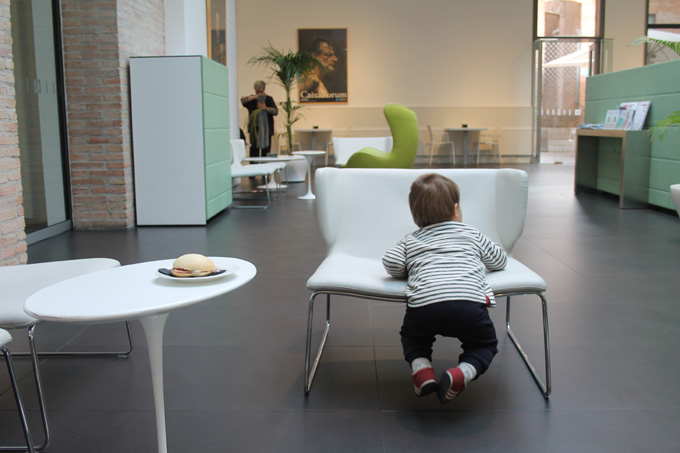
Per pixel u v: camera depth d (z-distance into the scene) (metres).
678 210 5.07
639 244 4.73
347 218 2.67
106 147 5.54
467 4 13.77
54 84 5.32
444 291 1.91
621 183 6.59
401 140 6.98
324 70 13.95
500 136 14.09
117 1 5.38
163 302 1.41
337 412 2.04
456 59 13.92
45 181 5.18
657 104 6.45
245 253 4.53
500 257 2.13
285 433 1.90
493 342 1.96
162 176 5.74
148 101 5.66
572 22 13.76
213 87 6.05
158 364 1.58
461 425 1.95
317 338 2.75
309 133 14.09
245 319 3.01
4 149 3.51
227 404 2.10
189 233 5.39
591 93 8.27
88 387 2.25
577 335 2.75
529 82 13.92
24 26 4.83
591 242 4.84
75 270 2.28
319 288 2.12
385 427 1.94
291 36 13.88
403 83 14.02
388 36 13.89
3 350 1.71
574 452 1.78
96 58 5.44
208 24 8.44
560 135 14.34
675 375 2.31
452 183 2.14
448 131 14.16
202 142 5.69
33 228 4.98
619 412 2.02
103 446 1.84
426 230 2.12
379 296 2.08
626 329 2.82
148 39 6.39
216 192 6.21
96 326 2.92
